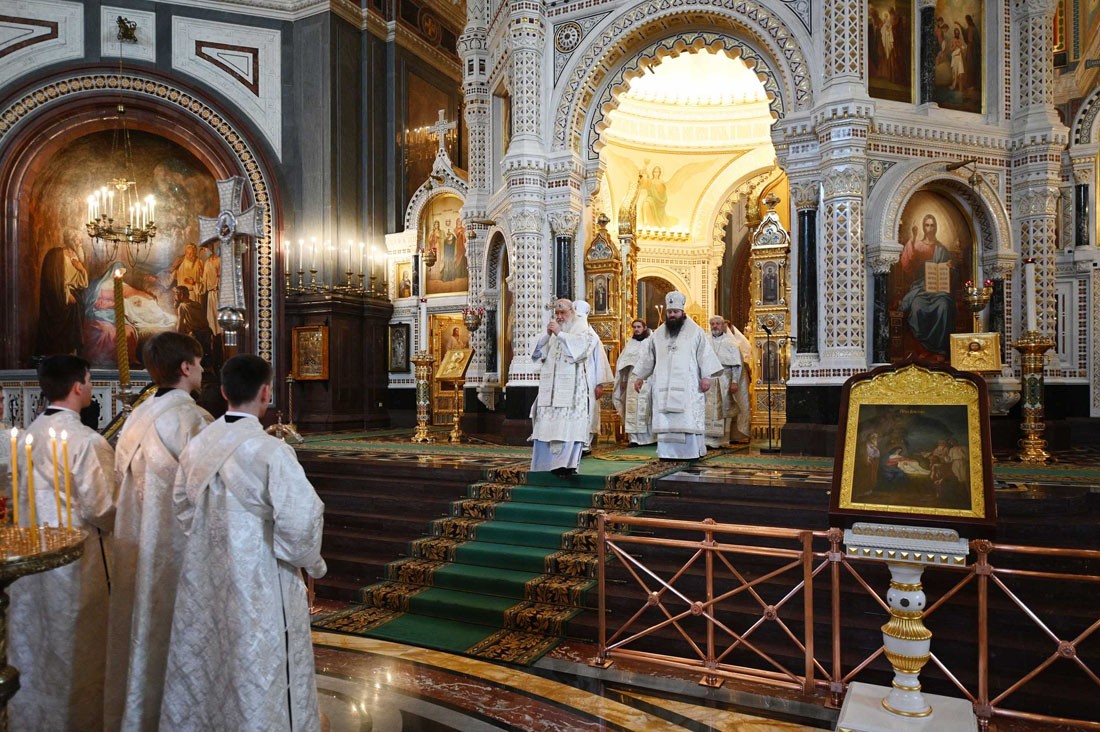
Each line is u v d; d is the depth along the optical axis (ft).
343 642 20.34
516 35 40.32
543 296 40.50
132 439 12.51
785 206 63.41
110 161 54.60
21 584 12.65
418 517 27.73
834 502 13.60
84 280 53.57
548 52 40.98
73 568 12.89
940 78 36.63
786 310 42.14
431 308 58.54
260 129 56.59
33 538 9.94
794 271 35.58
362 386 58.08
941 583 19.90
